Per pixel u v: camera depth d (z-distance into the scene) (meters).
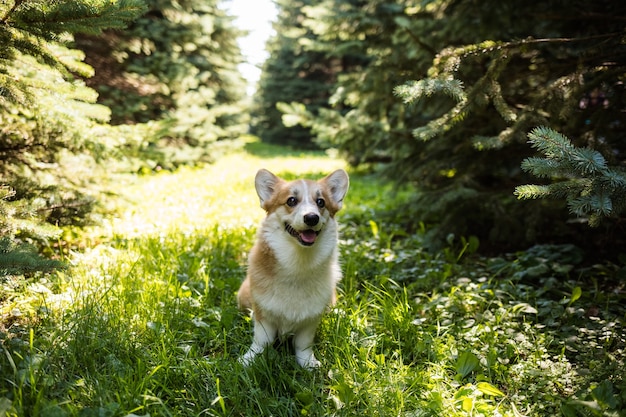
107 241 5.31
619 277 4.10
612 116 4.21
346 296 4.08
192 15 12.41
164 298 3.68
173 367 2.79
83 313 3.12
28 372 2.45
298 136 26.11
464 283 4.46
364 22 7.72
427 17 6.85
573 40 3.96
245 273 4.62
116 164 5.35
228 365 2.93
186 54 14.13
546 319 3.75
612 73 3.95
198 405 2.59
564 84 4.07
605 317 3.72
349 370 2.93
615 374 2.89
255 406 2.67
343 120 7.10
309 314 3.16
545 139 2.73
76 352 2.80
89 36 9.74
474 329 3.50
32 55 3.30
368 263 4.98
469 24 5.54
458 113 3.98
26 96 3.50
